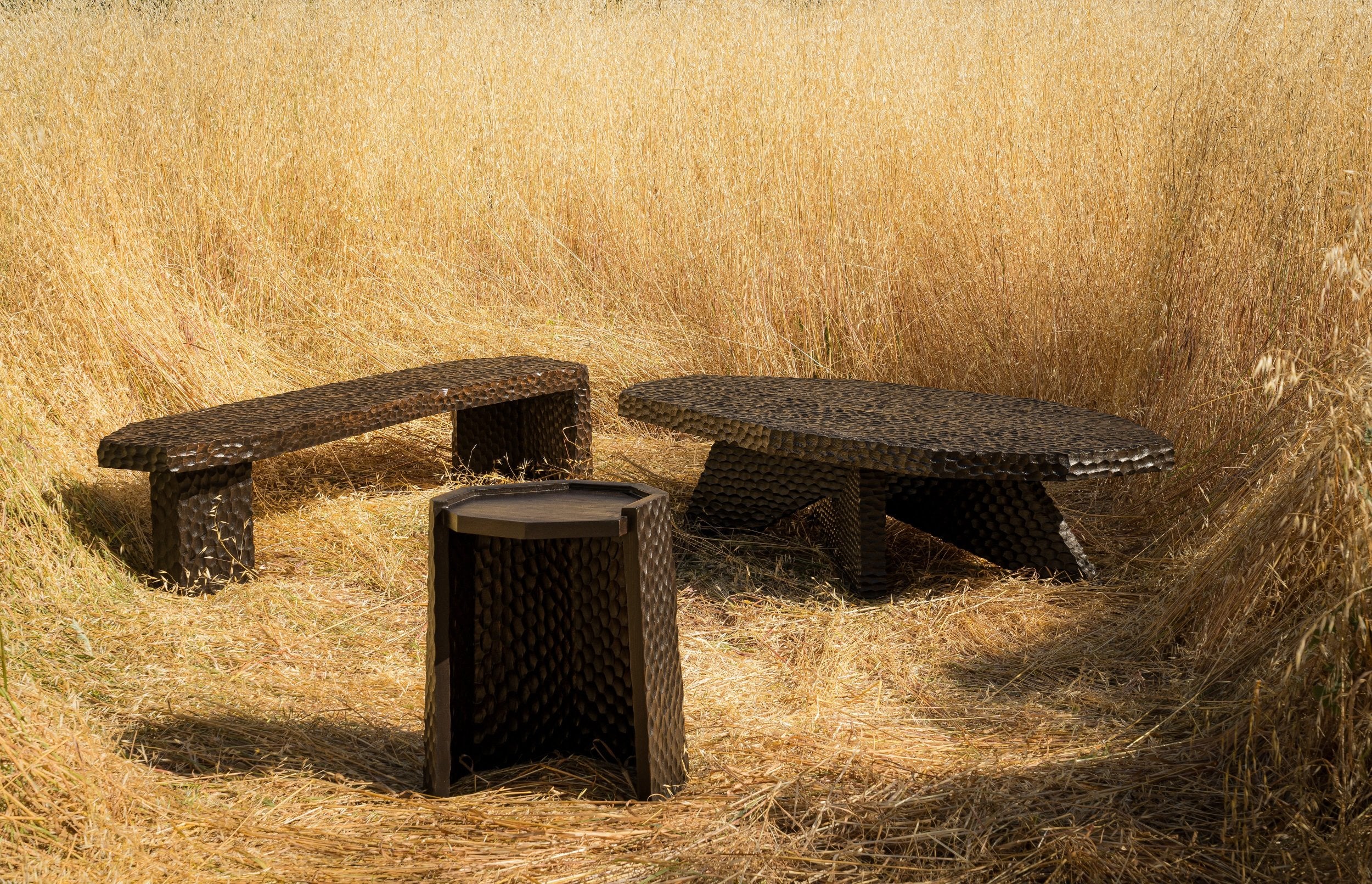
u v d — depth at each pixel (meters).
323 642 3.02
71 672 2.69
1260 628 2.68
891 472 3.21
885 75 5.86
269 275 5.46
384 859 2.05
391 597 3.34
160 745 2.41
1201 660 2.79
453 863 2.04
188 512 3.23
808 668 2.91
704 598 3.36
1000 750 2.46
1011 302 4.80
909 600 3.33
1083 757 2.41
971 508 3.51
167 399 4.36
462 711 2.38
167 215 5.27
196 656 2.87
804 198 5.41
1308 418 3.17
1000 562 3.48
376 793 2.27
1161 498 3.80
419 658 2.96
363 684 2.78
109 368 4.16
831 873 2.01
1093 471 3.07
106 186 4.67
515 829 2.16
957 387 4.79
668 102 6.33
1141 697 2.70
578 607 2.42
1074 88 5.32
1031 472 3.06
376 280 5.69
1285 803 2.07
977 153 5.29
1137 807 2.20
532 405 4.33
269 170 5.75
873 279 5.13
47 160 4.55
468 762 2.40
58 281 4.13
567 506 2.26
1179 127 4.45
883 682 2.84
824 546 3.72
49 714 2.39
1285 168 3.98
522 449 4.38
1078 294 4.64
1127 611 3.19
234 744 2.45
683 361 5.28
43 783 2.12
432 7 6.88
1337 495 2.51
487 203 6.32
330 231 5.80
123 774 2.23
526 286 5.96
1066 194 4.91
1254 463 3.45
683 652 3.01
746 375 4.91
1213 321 3.99
